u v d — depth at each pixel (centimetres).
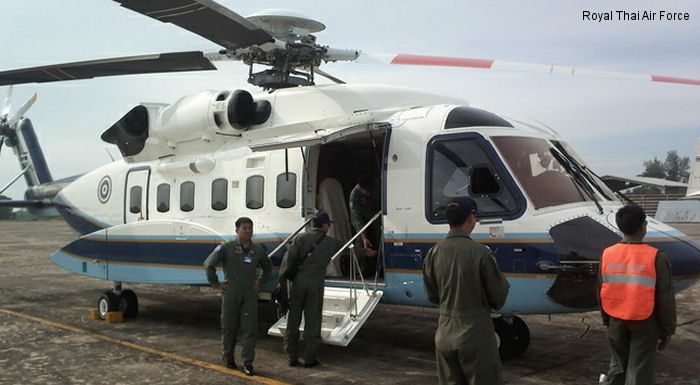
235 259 600
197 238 807
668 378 595
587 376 596
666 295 399
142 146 946
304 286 614
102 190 1033
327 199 751
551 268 555
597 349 712
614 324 419
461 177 614
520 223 576
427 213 625
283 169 747
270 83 822
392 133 671
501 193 593
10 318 915
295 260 616
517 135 625
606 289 423
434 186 627
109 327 855
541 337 779
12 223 5428
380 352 699
